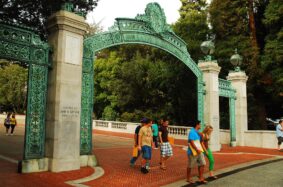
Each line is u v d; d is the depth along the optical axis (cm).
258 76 2358
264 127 2516
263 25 2561
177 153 1561
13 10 1288
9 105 4509
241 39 2411
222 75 2523
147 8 1362
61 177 877
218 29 2505
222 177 979
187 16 2730
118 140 2253
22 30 940
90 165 1076
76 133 1011
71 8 1051
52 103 982
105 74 3278
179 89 2680
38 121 968
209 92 1702
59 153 952
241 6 2445
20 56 928
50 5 1302
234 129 2019
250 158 1445
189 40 2509
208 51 1739
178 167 1141
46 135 982
